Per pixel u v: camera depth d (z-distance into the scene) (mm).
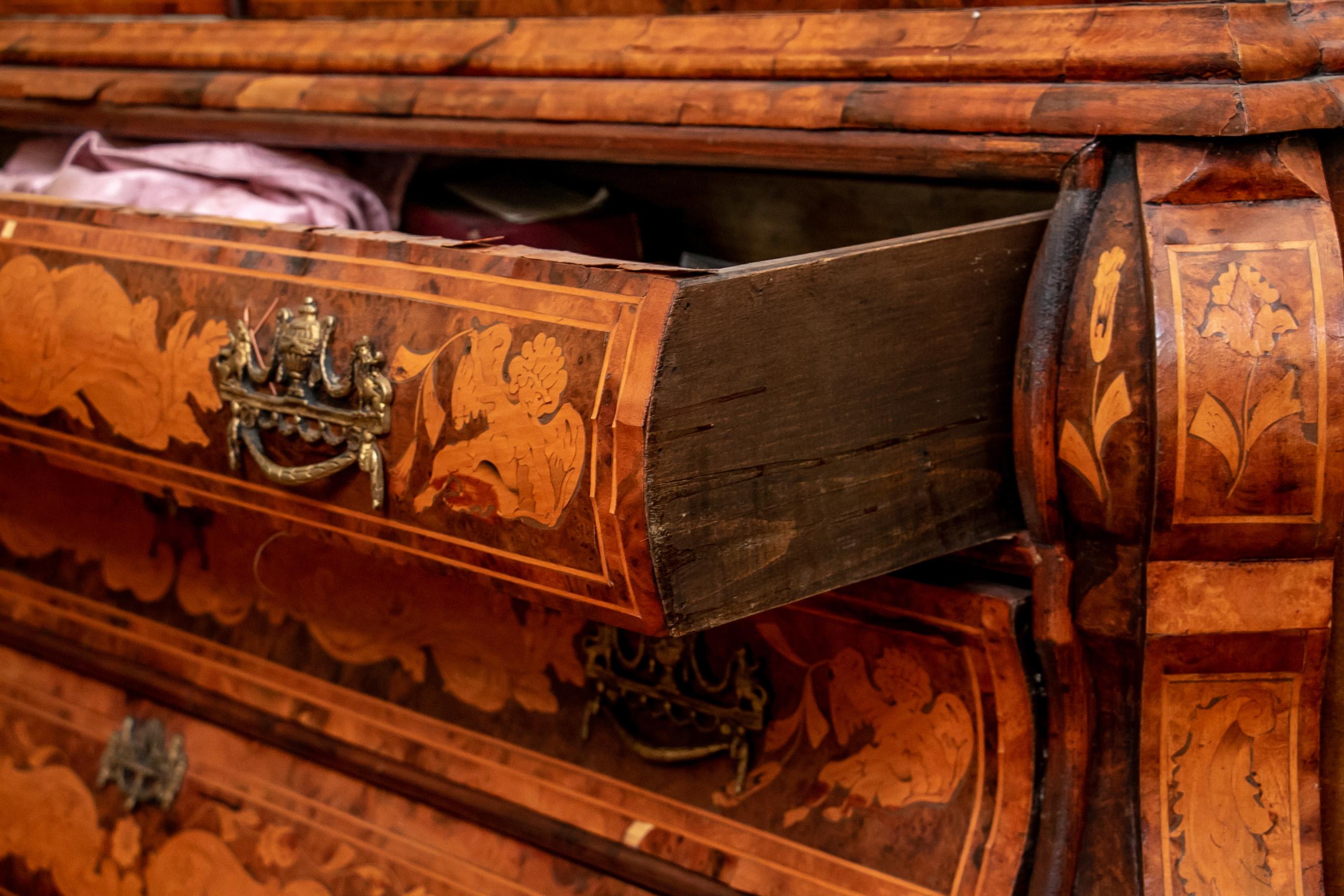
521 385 2113
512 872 2533
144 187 2633
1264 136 2156
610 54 2412
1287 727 2240
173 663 2777
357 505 2227
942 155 2244
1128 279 2170
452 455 2158
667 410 2055
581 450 2084
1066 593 2238
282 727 2684
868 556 2182
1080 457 2201
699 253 2705
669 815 2443
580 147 2424
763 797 2402
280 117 2582
